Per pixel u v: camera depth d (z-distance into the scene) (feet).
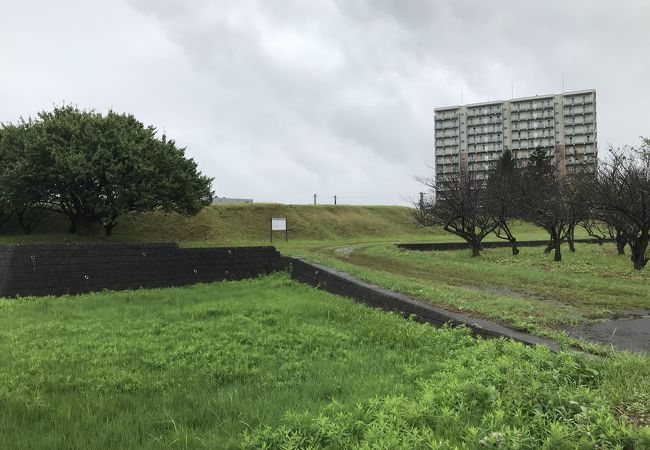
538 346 17.53
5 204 78.28
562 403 12.32
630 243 53.47
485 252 77.00
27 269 32.76
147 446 11.71
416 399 14.17
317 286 39.50
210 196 92.73
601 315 29.27
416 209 103.50
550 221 61.26
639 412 12.39
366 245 94.68
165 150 81.56
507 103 299.99
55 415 13.76
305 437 11.58
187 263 41.16
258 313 29.09
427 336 23.82
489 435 10.81
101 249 36.42
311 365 19.67
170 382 17.06
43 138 71.67
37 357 19.22
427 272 48.67
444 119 316.81
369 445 10.60
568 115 285.43
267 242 101.86
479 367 16.62
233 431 12.63
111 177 71.26
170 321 27.02
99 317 27.55
